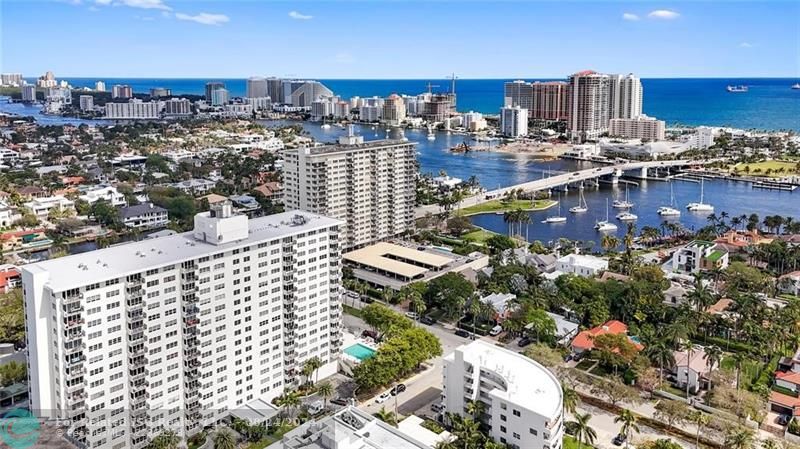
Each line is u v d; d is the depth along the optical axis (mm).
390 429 184750
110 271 196250
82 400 192500
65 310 184875
